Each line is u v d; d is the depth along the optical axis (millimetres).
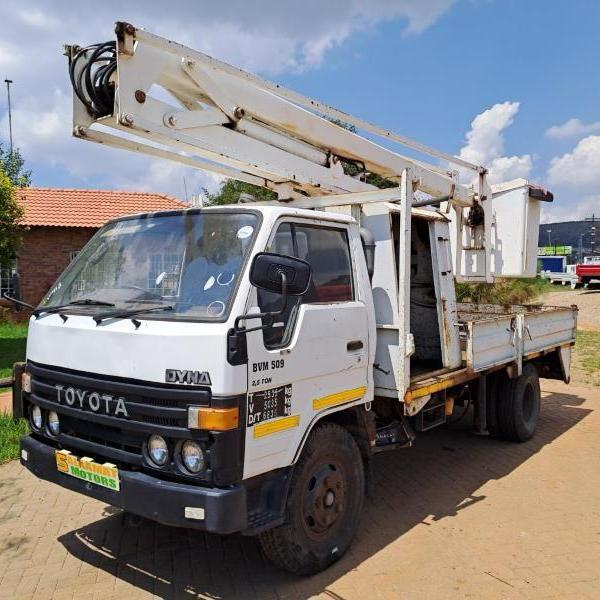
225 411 3061
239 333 3141
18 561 4129
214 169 4840
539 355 7016
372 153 5289
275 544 3621
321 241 4043
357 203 4656
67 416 3727
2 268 14086
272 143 4625
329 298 4000
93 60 3732
